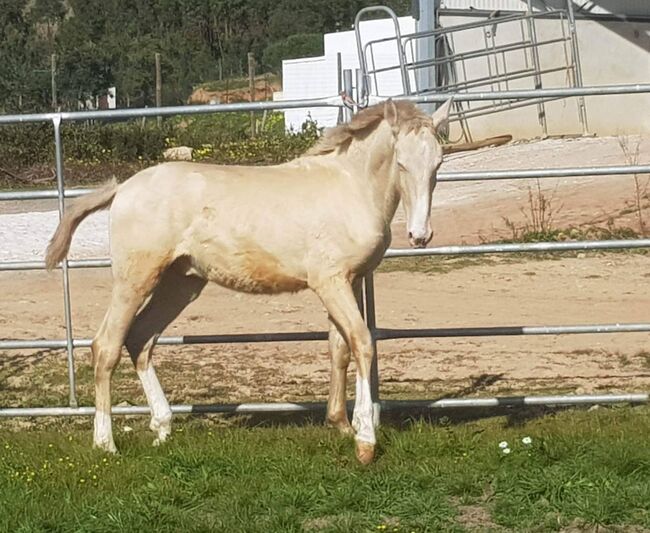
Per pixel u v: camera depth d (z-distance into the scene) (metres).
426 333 7.05
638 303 10.39
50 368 9.03
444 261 12.52
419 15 22.67
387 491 5.70
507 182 16.56
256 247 6.22
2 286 11.92
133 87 45.44
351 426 6.73
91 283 11.93
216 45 60.28
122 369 8.96
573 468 5.85
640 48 23.72
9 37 56.38
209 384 8.43
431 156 5.88
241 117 31.19
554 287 11.16
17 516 5.44
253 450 6.34
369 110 6.24
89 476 6.02
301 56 53.25
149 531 5.26
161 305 6.78
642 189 14.98
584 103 22.53
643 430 6.54
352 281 6.28
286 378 8.55
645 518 5.30
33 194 7.14
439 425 7.07
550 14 22.17
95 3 61.38
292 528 5.27
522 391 7.98
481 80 21.44
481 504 5.61
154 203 6.31
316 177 6.30
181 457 6.18
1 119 7.01
